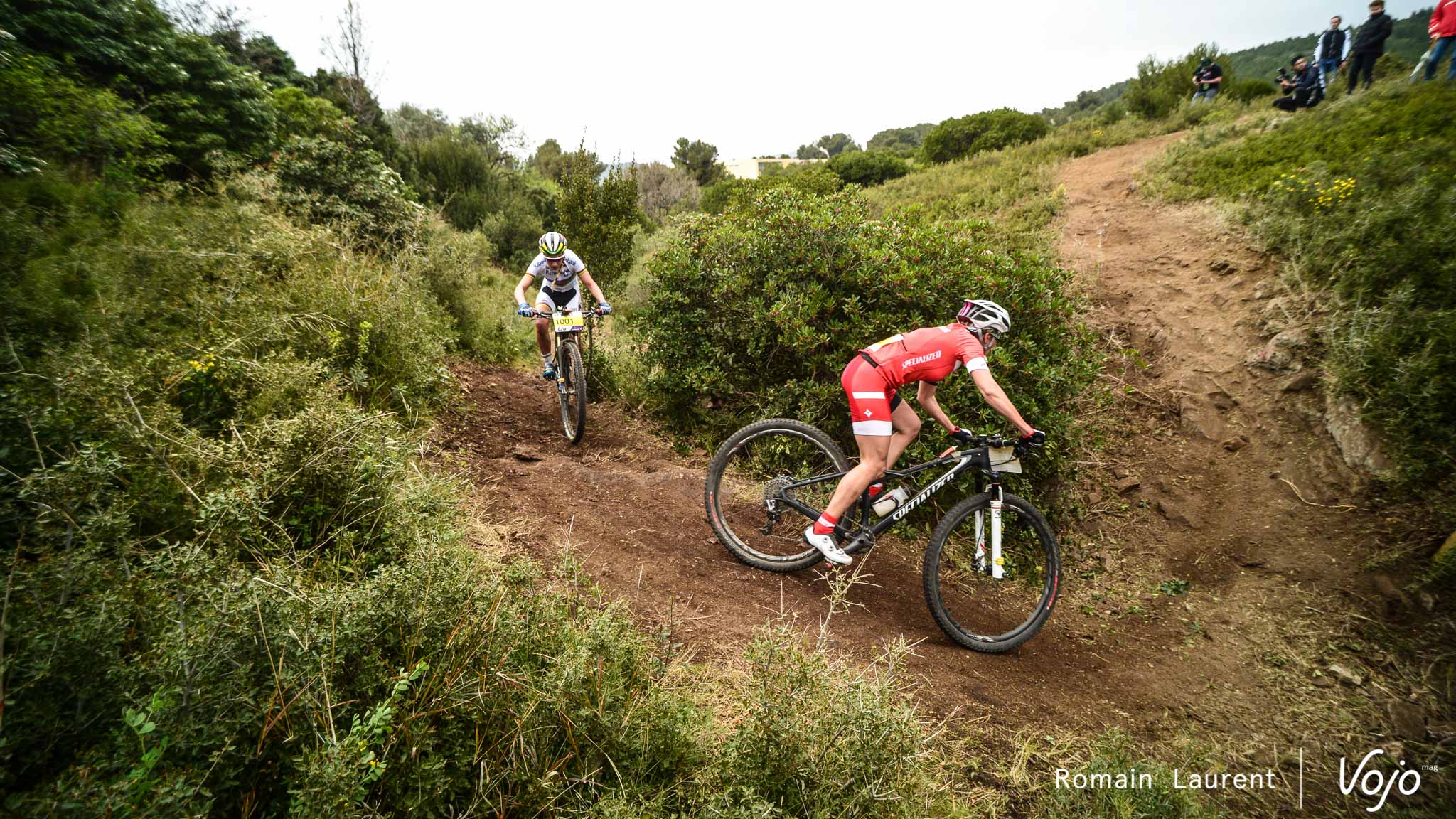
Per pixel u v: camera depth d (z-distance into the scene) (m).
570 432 5.37
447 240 8.73
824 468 4.10
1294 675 3.67
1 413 2.59
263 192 6.84
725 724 2.44
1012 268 4.99
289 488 2.79
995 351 4.42
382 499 2.92
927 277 4.88
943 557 4.34
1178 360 5.99
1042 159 12.89
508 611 2.26
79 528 2.10
